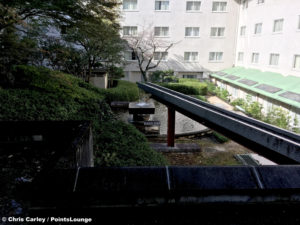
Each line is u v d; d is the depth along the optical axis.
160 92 7.21
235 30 24.98
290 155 2.61
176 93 6.85
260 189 1.49
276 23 17.83
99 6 8.38
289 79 15.46
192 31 25.00
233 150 9.63
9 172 4.34
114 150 6.41
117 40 16.64
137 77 26.02
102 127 8.01
